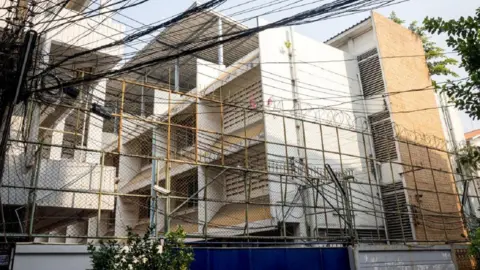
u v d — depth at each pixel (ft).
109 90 63.26
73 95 32.71
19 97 24.02
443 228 55.52
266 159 44.60
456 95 30.37
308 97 53.83
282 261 36.06
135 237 26.40
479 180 66.80
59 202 33.96
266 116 48.60
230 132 57.41
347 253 39.81
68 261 27.58
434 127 63.93
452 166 65.05
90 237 28.27
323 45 59.31
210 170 57.36
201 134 53.36
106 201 36.40
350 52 65.72
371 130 59.67
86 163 36.14
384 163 57.16
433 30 29.73
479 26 28.27
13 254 25.86
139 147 72.49
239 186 54.75
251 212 50.83
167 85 73.92
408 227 52.44
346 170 50.06
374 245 40.96
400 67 62.69
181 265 26.48
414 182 52.54
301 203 46.14
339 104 54.80
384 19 63.82
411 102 61.77
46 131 44.37
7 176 31.81
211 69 67.62
